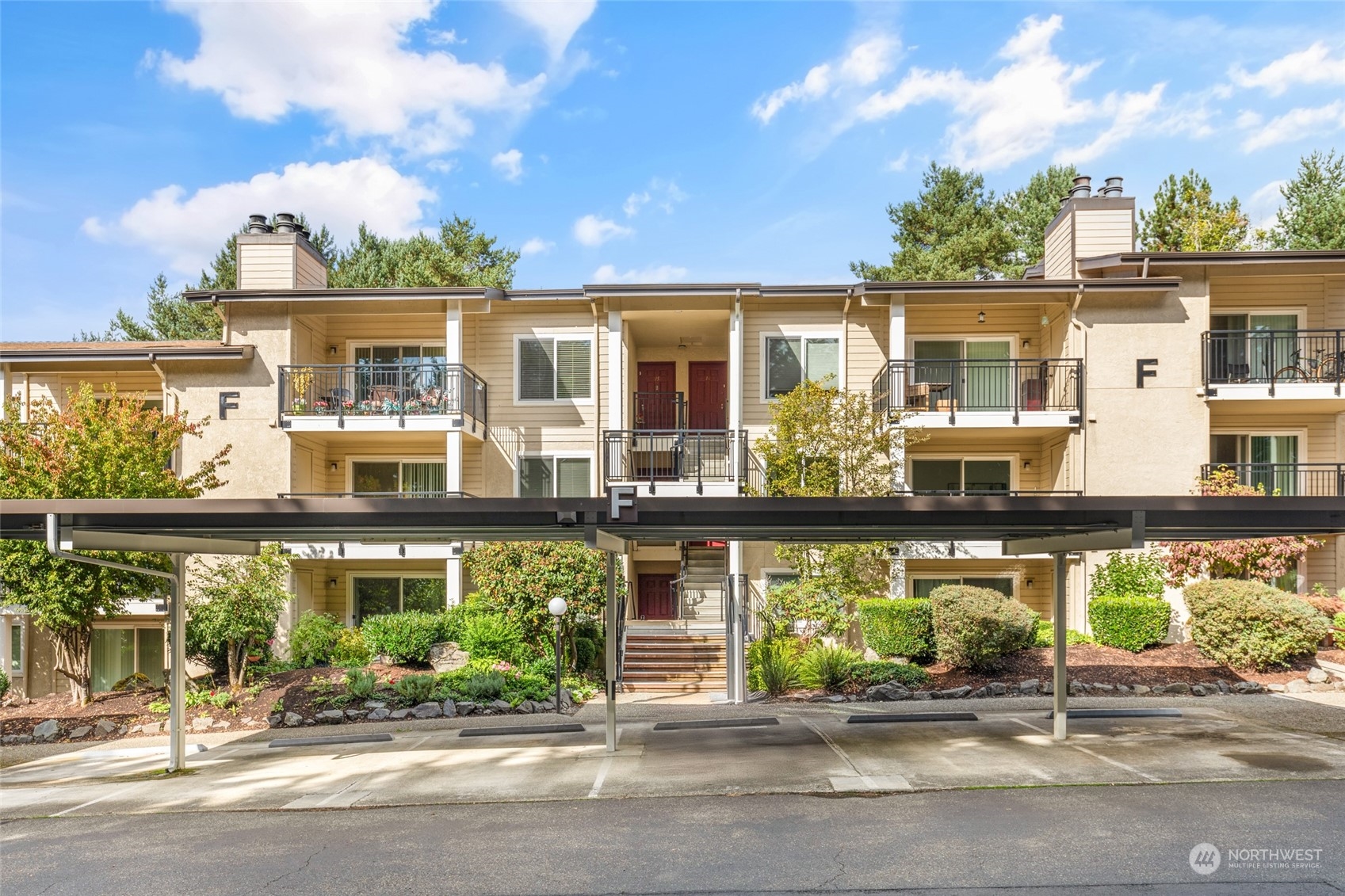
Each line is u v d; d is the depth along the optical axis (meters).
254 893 7.07
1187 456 19.41
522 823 8.80
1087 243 21.05
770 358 21.69
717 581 22.48
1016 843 7.58
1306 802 8.61
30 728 15.45
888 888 6.64
